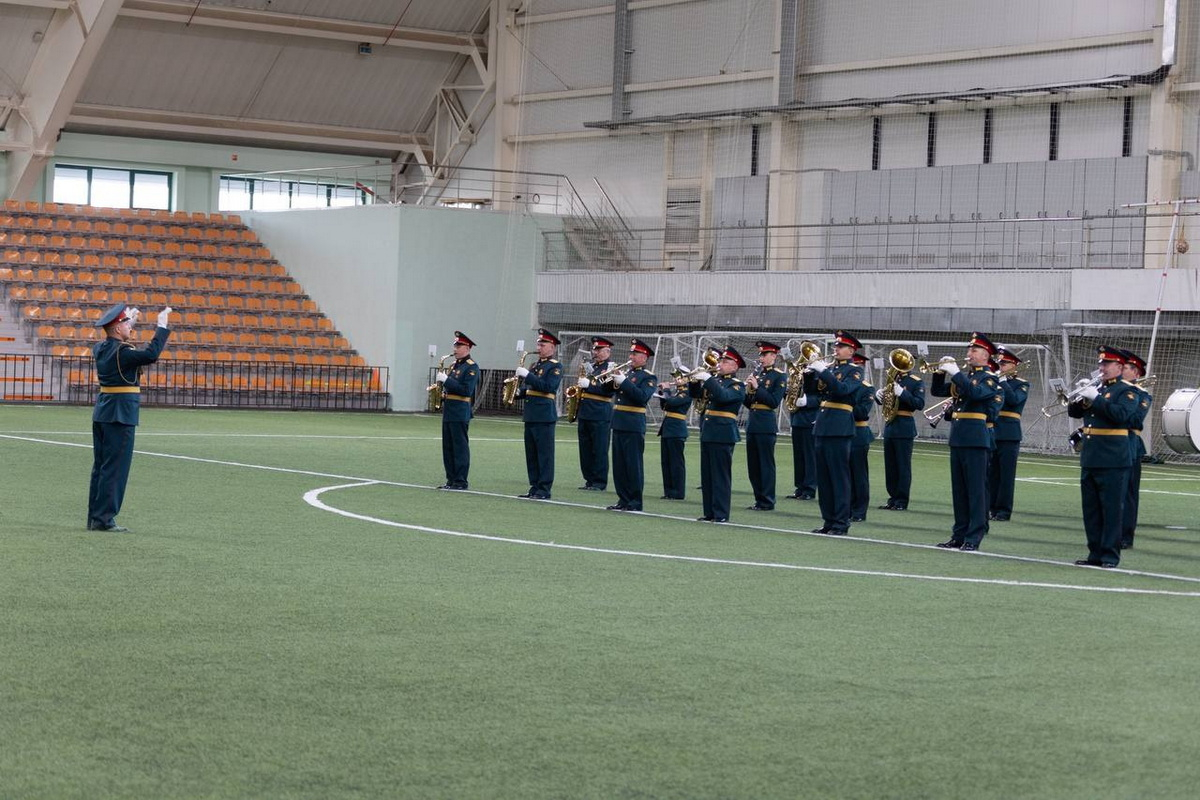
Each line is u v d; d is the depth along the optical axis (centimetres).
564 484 1934
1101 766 618
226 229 4206
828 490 1473
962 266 3381
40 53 4000
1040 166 3272
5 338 3638
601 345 1902
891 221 3506
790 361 1875
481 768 596
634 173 4109
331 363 3912
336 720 662
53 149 4097
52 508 1423
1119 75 3162
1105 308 2912
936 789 583
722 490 1551
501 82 4391
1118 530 1284
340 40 4359
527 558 1193
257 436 2588
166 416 3102
